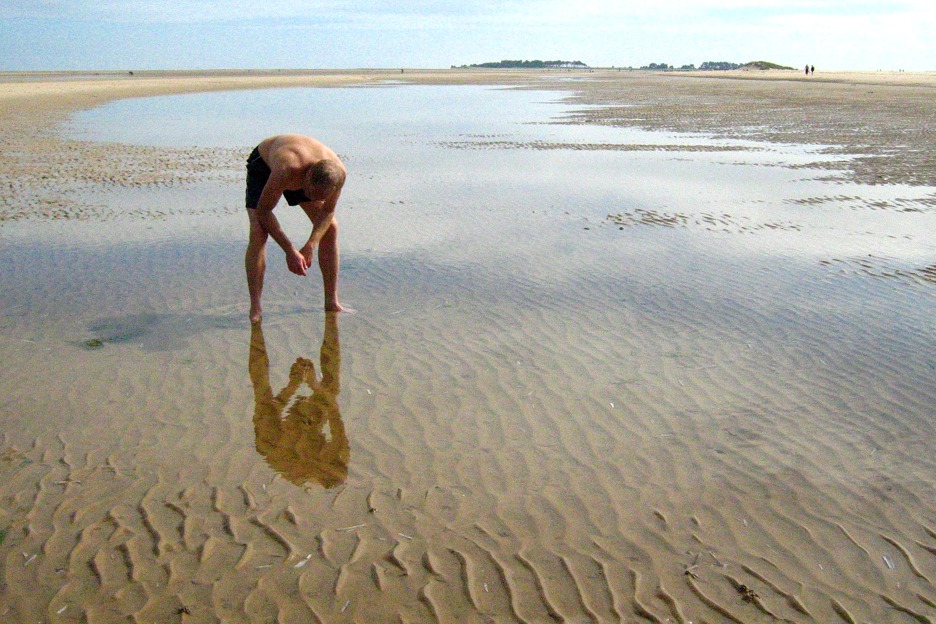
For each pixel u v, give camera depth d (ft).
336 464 12.89
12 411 14.42
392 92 175.52
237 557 10.42
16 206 34.01
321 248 19.66
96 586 9.80
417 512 11.56
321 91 178.70
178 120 88.07
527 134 72.74
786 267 25.13
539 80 290.56
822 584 10.13
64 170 45.16
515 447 13.52
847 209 35.01
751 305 21.31
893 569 10.43
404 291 22.34
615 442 13.74
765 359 17.53
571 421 14.49
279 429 14.03
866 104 114.21
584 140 66.80
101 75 359.87
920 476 12.69
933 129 73.15
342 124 84.94
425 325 19.54
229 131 74.43
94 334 18.49
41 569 10.10
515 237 29.14
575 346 18.24
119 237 28.32
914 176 44.50
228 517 11.32
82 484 12.08
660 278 23.81
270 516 11.37
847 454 13.37
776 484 12.44
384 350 17.88
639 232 30.19
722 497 12.07
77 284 22.43
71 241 27.61
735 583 10.12
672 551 10.75
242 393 15.48
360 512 11.53
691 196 38.27
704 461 13.12
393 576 10.13
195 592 9.74
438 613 9.49
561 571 10.29
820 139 66.49
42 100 115.85
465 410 14.92
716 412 14.90
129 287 22.24
